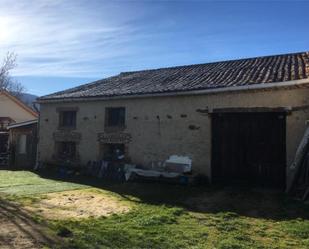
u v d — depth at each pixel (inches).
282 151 488.1
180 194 472.1
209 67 685.9
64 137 714.2
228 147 527.2
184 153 555.5
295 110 467.8
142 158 598.2
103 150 657.0
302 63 556.1
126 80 737.6
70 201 431.8
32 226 302.8
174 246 270.5
